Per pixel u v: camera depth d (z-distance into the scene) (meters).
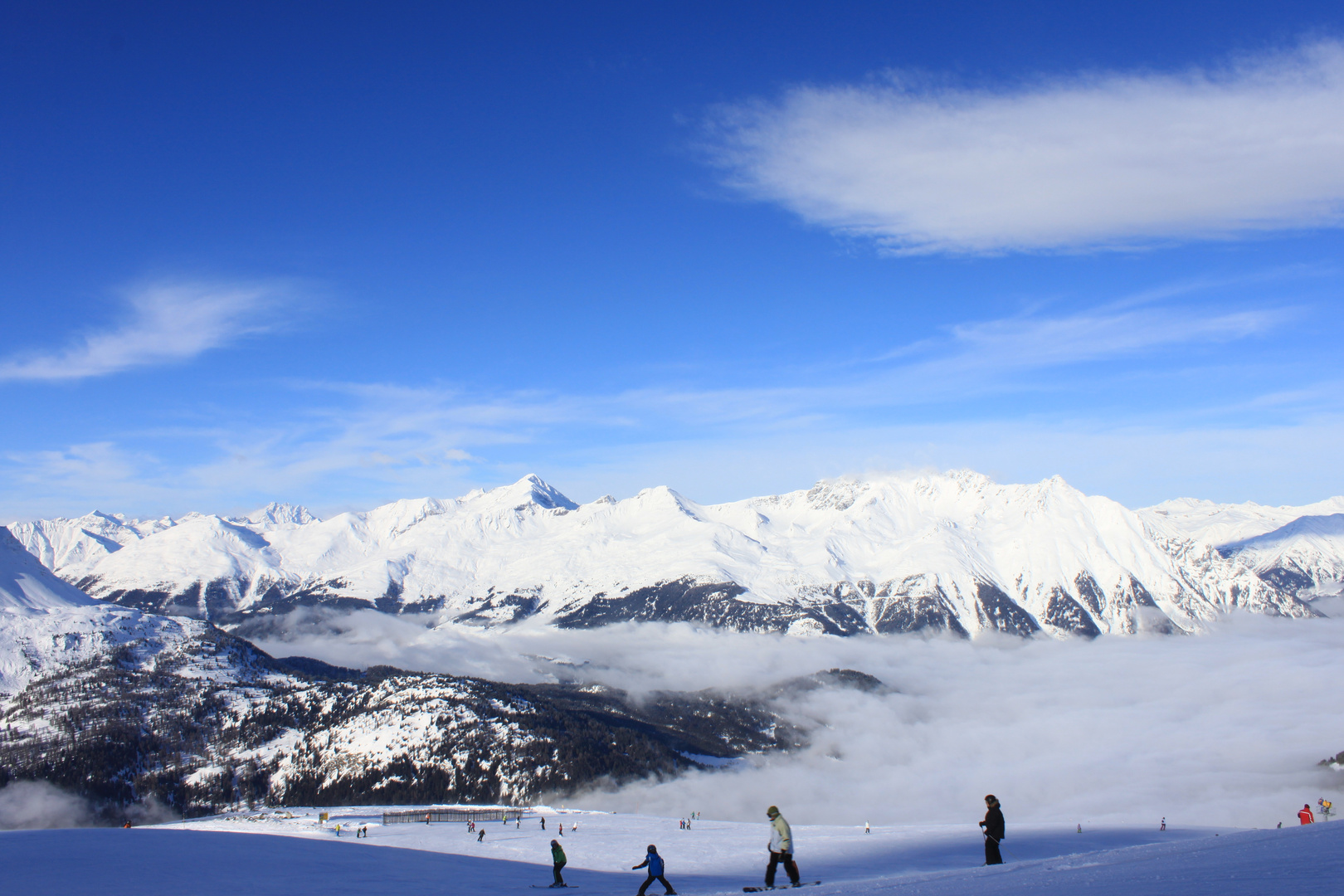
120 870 62.12
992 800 48.62
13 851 72.69
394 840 152.12
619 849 139.25
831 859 129.38
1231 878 25.02
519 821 191.88
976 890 29.39
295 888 57.31
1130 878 28.02
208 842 91.50
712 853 134.12
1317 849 30.19
